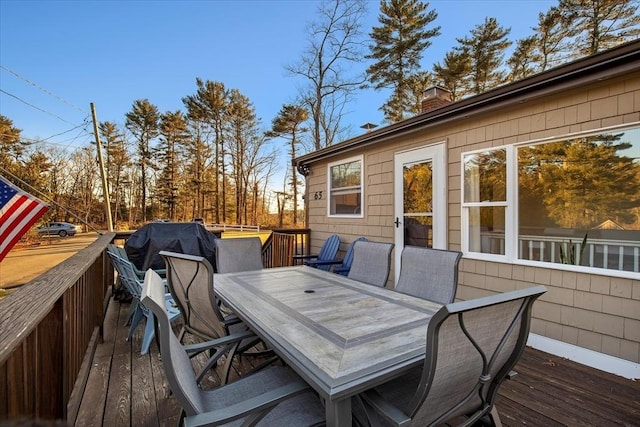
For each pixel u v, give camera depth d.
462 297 3.87
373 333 1.58
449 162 4.05
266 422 1.40
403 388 1.68
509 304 1.23
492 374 1.38
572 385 2.42
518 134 3.34
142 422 1.94
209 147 27.55
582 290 2.88
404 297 2.25
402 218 4.73
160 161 28.41
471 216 3.83
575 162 3.73
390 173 4.94
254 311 1.91
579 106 2.90
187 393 1.20
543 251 3.49
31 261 14.55
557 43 13.52
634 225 3.99
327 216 6.39
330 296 2.26
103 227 26.89
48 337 1.61
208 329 2.28
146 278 1.57
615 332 2.67
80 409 2.07
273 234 6.73
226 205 28.38
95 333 3.04
